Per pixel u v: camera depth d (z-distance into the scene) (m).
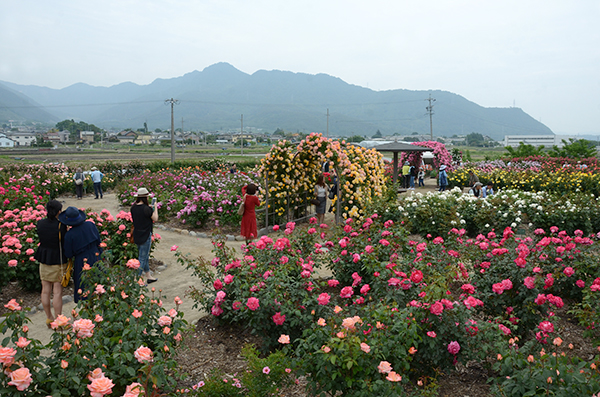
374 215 6.34
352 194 11.55
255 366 3.07
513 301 4.43
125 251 6.79
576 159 29.27
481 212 9.96
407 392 3.43
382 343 2.99
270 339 4.09
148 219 6.79
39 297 6.27
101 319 3.01
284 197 11.57
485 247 4.94
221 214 11.37
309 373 3.21
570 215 9.77
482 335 3.50
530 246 5.50
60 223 4.98
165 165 28.73
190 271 7.74
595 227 10.14
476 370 3.90
